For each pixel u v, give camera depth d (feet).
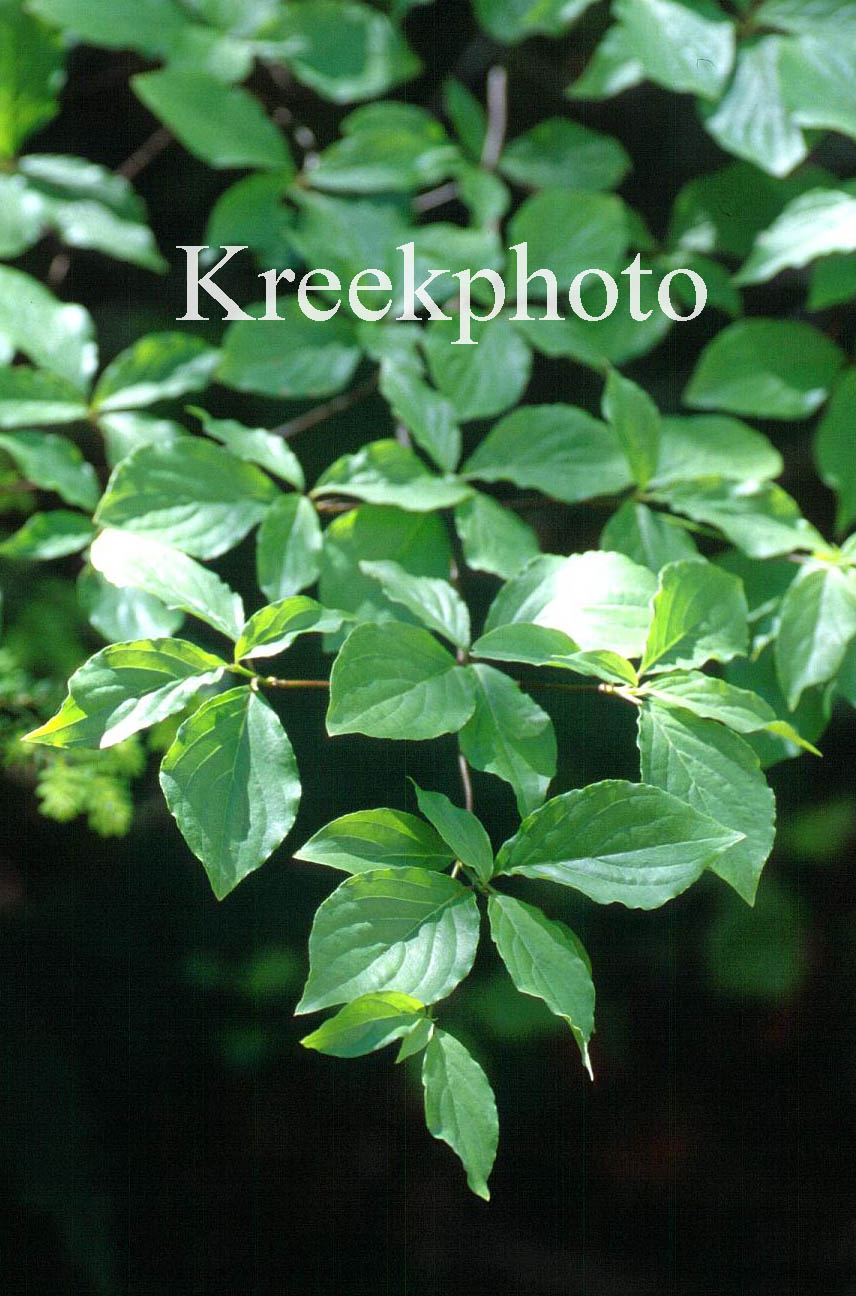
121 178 4.71
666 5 4.51
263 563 3.99
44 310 4.33
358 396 4.50
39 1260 5.60
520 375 4.29
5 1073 5.72
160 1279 6.46
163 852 6.04
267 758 3.66
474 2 4.74
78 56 5.40
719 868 3.69
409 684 3.72
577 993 3.55
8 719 4.52
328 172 4.62
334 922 3.56
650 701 3.76
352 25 4.71
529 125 5.23
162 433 4.28
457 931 3.58
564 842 3.63
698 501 4.17
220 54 4.59
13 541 4.17
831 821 5.56
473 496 4.10
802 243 4.36
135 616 4.13
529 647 3.77
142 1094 6.50
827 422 4.42
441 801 3.66
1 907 6.00
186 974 6.14
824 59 4.46
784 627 4.04
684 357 5.17
